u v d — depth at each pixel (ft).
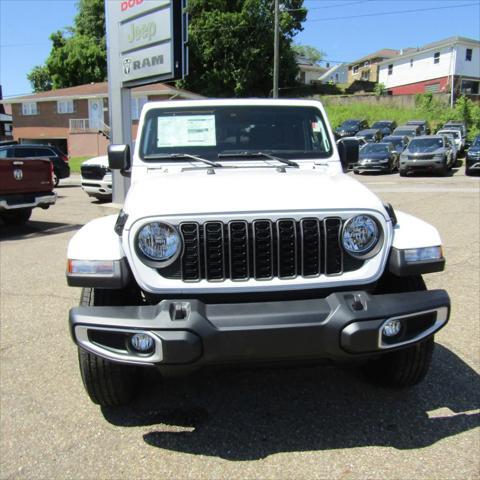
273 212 9.50
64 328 16.39
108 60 44.88
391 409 11.26
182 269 9.48
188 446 10.20
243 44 157.79
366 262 9.78
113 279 9.67
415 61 188.85
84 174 48.91
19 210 36.42
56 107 142.61
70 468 9.59
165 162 13.66
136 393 11.99
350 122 132.67
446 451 9.73
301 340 9.04
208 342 8.89
